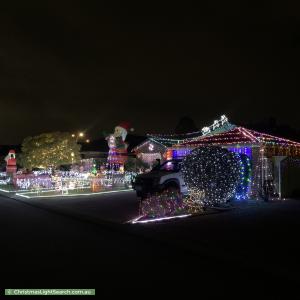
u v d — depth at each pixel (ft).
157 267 25.98
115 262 27.20
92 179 90.12
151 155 119.24
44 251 30.48
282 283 22.66
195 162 51.21
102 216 47.44
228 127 80.59
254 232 35.50
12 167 118.42
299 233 34.83
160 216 45.62
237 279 23.39
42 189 88.43
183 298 20.20
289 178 61.98
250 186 60.39
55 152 122.62
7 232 38.88
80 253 29.84
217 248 29.84
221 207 51.42
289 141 69.72
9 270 25.21
